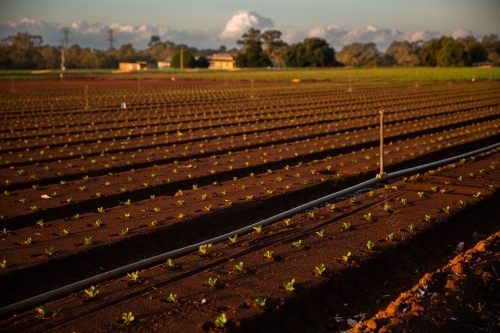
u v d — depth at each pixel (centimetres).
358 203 1313
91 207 1418
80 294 820
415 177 1578
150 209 1303
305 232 1096
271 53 17250
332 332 743
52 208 1352
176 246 1121
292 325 747
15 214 1295
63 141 2508
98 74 10825
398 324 659
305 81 8000
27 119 3453
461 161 1822
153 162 1986
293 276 858
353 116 3456
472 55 14388
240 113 3716
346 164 1870
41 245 1053
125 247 1070
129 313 722
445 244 1095
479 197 1345
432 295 737
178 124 3122
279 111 3800
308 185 1540
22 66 15112
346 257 923
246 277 859
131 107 4184
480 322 695
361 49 19412
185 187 1641
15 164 1978
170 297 779
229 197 1412
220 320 695
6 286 899
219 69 13062
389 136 2547
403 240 1030
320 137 2575
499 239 965
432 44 13950
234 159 2000
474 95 5028
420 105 4125
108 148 2284
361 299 840
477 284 773
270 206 1373
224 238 1077
